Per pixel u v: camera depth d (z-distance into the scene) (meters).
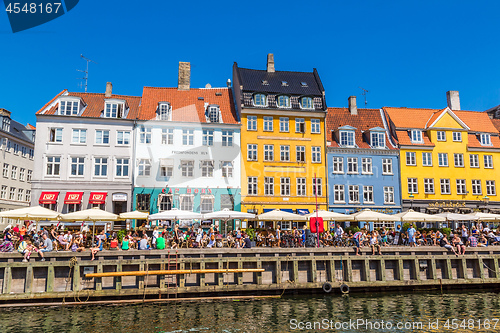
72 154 34.09
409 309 18.66
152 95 38.94
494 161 41.81
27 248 19.66
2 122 44.66
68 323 16.05
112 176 34.44
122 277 20.61
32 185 33.09
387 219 26.78
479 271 24.14
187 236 25.92
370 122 42.19
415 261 23.41
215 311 18.06
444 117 41.66
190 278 21.12
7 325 15.75
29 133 52.69
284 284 21.64
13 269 19.52
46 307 18.61
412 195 39.19
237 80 39.84
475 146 41.56
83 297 19.64
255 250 21.73
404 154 39.97
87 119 34.78
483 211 40.00
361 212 27.38
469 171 40.94
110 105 35.72
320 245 26.08
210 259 21.11
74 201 32.94
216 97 40.56
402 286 23.08
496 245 26.22
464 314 17.81
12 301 18.95
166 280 20.64
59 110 34.81
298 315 17.47
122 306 18.88
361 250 23.02
